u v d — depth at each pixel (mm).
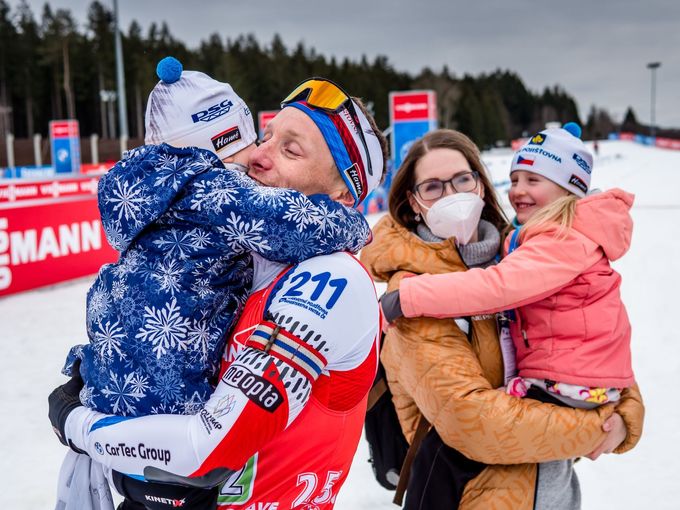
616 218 1626
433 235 1883
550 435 1560
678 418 3652
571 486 1789
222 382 979
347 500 2836
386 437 2094
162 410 1002
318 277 1030
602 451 1630
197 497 1042
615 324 1629
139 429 981
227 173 1052
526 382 1675
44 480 3039
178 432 955
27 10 57156
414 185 1900
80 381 1149
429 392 1670
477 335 1754
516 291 1576
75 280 7824
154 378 999
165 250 1025
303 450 1088
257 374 959
